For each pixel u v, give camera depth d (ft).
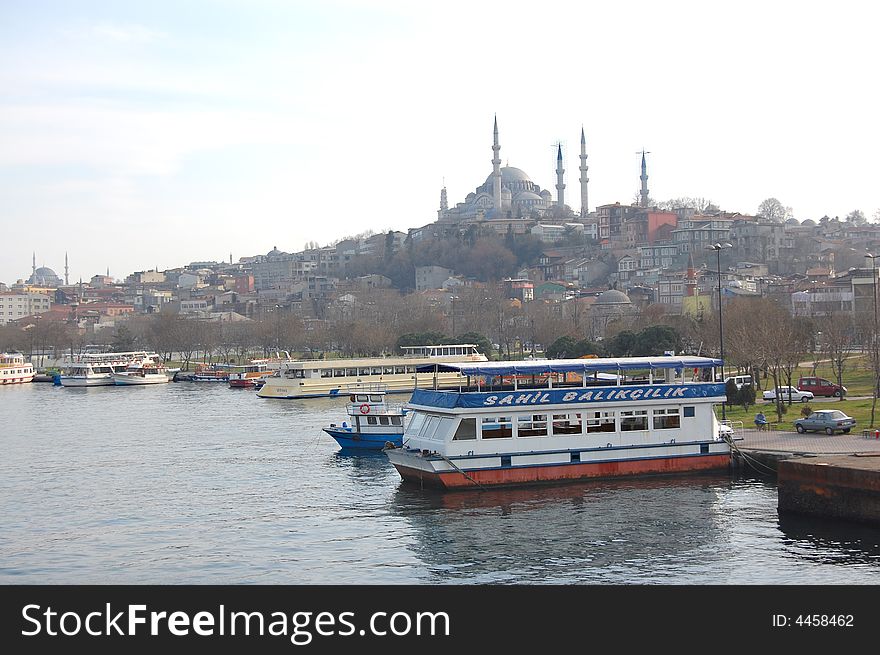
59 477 329.93
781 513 247.70
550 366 292.20
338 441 376.89
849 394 459.73
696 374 312.71
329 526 250.57
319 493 291.79
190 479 320.70
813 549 219.00
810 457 257.75
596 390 288.30
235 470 336.08
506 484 281.54
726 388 415.64
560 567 211.61
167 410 572.92
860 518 230.27
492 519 251.39
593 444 288.51
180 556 226.58
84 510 276.41
